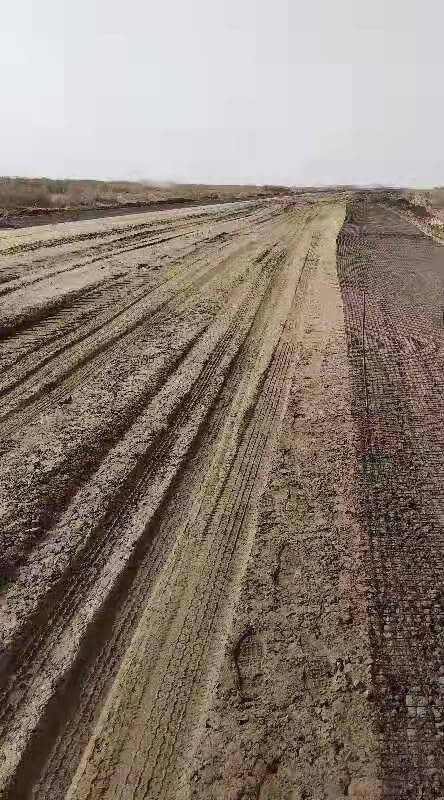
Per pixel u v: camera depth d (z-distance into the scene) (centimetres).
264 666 266
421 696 255
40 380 521
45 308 695
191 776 221
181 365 588
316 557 333
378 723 242
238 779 220
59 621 284
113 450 427
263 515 368
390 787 219
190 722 241
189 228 1491
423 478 413
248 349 648
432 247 1462
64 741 232
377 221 2083
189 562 327
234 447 445
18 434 432
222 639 280
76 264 944
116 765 225
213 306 797
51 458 404
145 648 274
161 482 396
